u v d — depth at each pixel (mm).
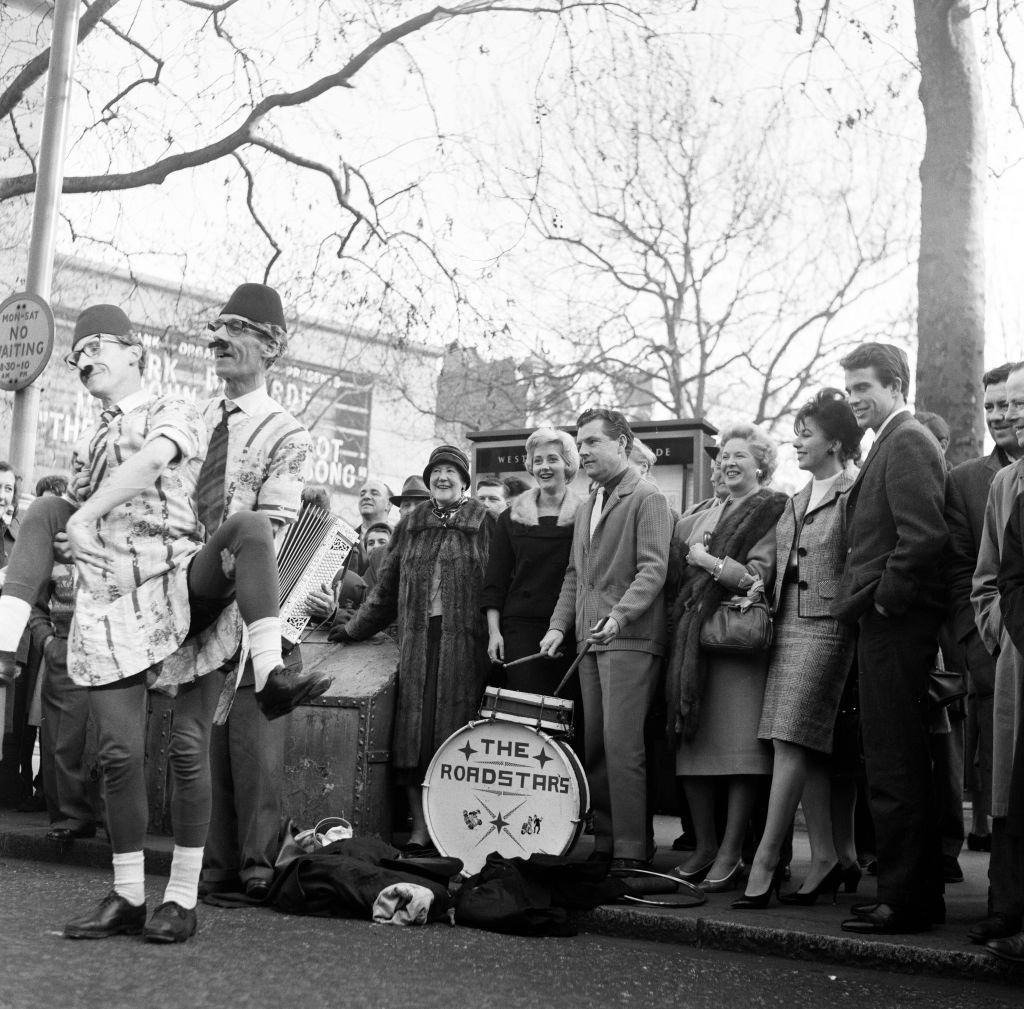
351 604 7723
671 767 6441
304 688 3953
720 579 5363
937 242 10719
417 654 6336
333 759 6219
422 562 6461
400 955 4176
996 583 4520
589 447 5852
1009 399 4543
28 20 16062
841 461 5414
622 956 4410
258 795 5277
